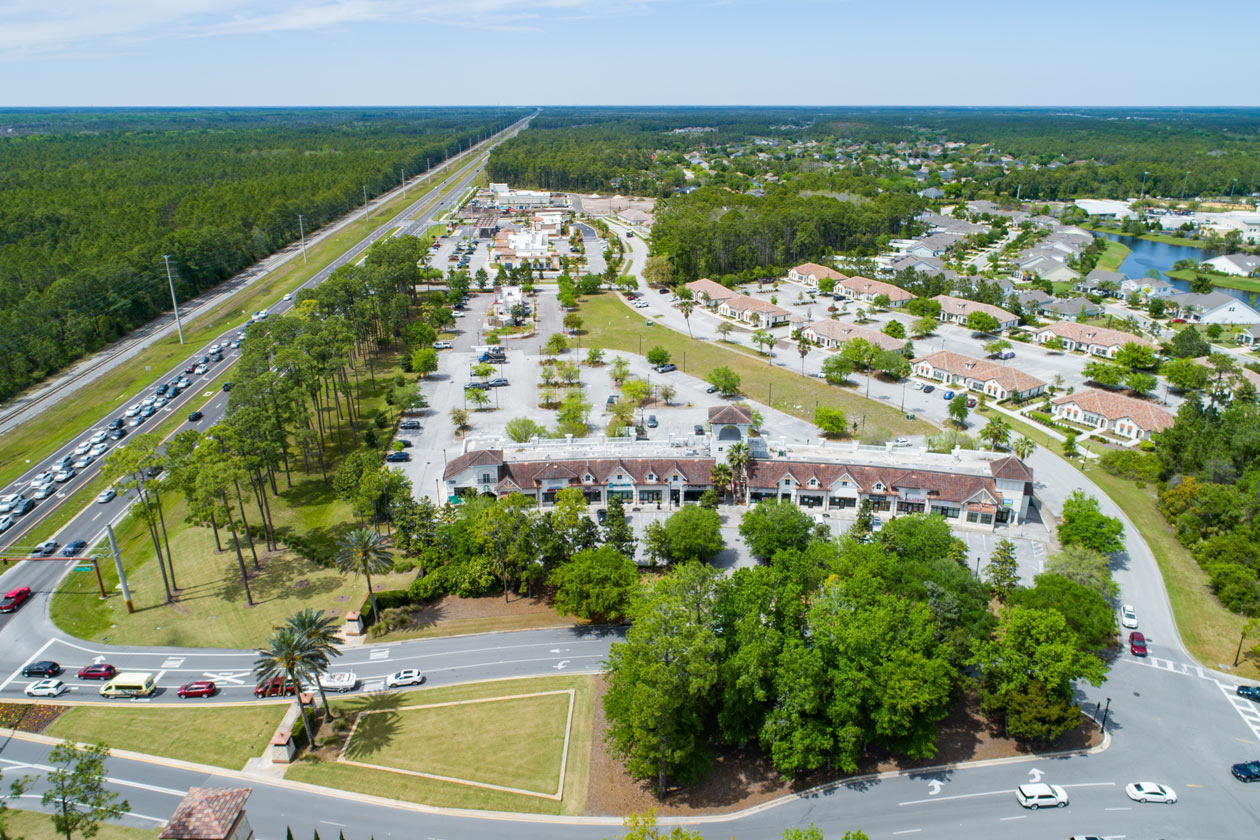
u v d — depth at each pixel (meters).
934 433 191.62
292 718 102.31
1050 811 89.56
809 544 125.44
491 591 133.62
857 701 91.12
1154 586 131.75
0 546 144.25
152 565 139.75
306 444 175.50
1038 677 96.00
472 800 91.25
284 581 134.75
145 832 86.25
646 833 73.38
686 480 156.75
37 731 101.31
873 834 86.94
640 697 87.94
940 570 111.62
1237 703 106.50
